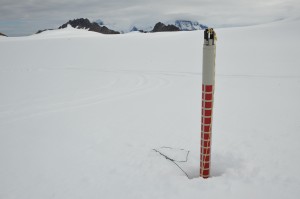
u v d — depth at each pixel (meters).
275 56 19.28
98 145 4.70
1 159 4.23
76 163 4.02
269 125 5.47
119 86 11.17
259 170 3.59
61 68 17.66
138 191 3.21
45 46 35.59
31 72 15.90
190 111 6.88
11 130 5.76
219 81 11.73
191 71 15.13
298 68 14.30
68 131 5.54
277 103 7.39
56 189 3.34
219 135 4.99
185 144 4.64
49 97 9.23
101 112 7.07
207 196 3.05
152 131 5.36
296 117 5.98
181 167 3.85
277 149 4.25
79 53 27.20
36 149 4.61
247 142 4.59
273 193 3.07
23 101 8.68
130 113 6.84
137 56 23.50
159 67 17.09
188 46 28.95
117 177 3.57
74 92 10.03
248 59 18.70
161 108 7.27
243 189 3.16
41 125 6.07
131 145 4.64
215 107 7.16
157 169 3.76
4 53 28.86
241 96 8.51
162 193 3.14
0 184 3.49
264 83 10.88
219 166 3.89
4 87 11.27
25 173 3.77
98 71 16.11
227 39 33.34
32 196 3.21
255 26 46.28
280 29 39.16
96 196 3.15
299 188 3.15
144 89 10.42
